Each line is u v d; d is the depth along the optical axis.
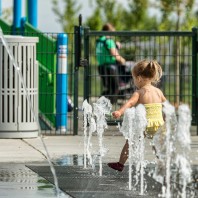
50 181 11.65
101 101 14.02
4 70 15.66
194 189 10.88
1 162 13.23
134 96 12.14
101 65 19.50
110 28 21.73
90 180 11.73
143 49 20.83
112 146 15.08
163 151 11.53
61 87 17.05
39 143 15.34
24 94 15.77
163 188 10.55
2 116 15.75
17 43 15.65
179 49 17.53
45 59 17.47
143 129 11.80
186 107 10.26
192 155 13.93
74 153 14.25
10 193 10.77
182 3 24.84
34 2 20.88
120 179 11.82
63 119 17.09
